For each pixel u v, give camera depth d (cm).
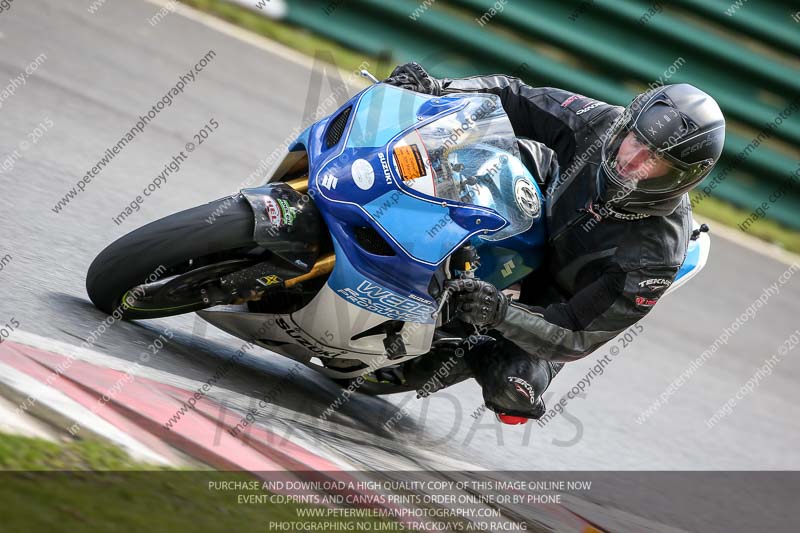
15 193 1744
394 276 1259
